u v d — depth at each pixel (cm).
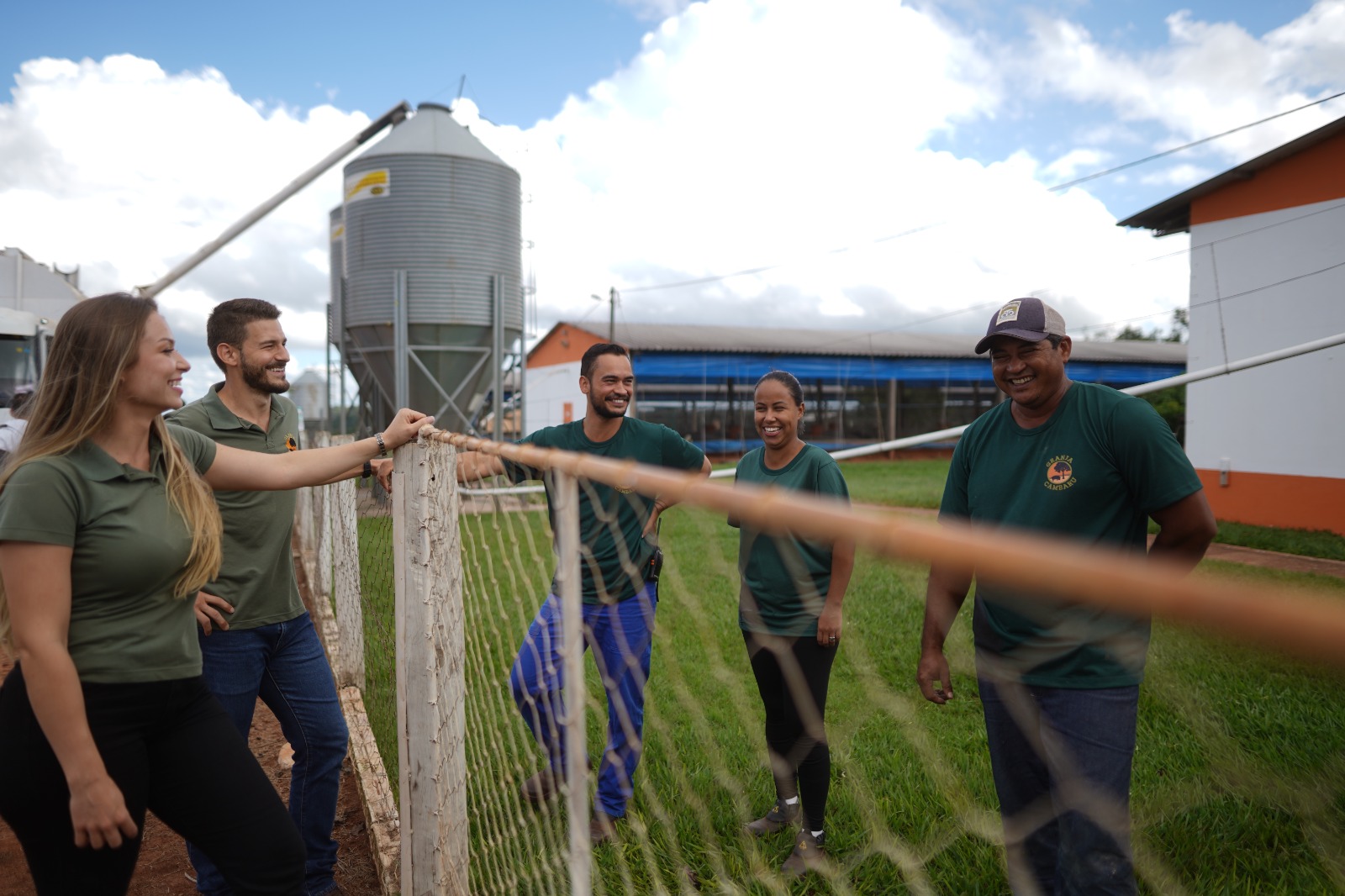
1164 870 117
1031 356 205
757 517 85
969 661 173
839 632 203
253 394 278
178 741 183
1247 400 1144
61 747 160
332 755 275
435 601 204
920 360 3138
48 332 1169
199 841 184
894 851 182
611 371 310
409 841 218
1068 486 203
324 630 528
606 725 240
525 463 145
